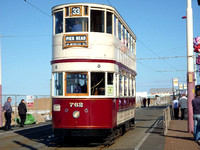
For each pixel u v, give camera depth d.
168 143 11.62
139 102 59.09
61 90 11.98
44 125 21.64
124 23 15.02
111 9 12.56
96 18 12.22
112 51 12.45
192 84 14.67
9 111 18.84
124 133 15.60
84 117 11.61
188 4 14.76
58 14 12.48
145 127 18.53
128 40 16.23
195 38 25.38
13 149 11.75
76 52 11.91
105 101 11.84
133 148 10.70
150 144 11.39
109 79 12.21
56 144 12.51
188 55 14.71
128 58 16.02
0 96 20.44
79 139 13.53
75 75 11.91
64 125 11.70
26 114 22.80
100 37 12.12
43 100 32.25
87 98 11.66
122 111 13.88
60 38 12.21
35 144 12.86
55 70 12.20
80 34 11.97
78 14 12.10
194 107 11.98
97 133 11.60
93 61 11.89
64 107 11.77
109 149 10.83
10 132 17.53
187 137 13.20
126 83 15.12
